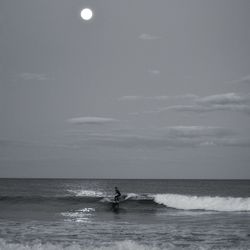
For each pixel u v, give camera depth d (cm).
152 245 1656
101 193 6588
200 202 3469
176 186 10781
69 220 2556
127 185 11656
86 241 1738
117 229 2097
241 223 2362
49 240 1762
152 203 3556
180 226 2228
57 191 7050
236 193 6769
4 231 2008
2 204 3631
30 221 2470
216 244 1689
